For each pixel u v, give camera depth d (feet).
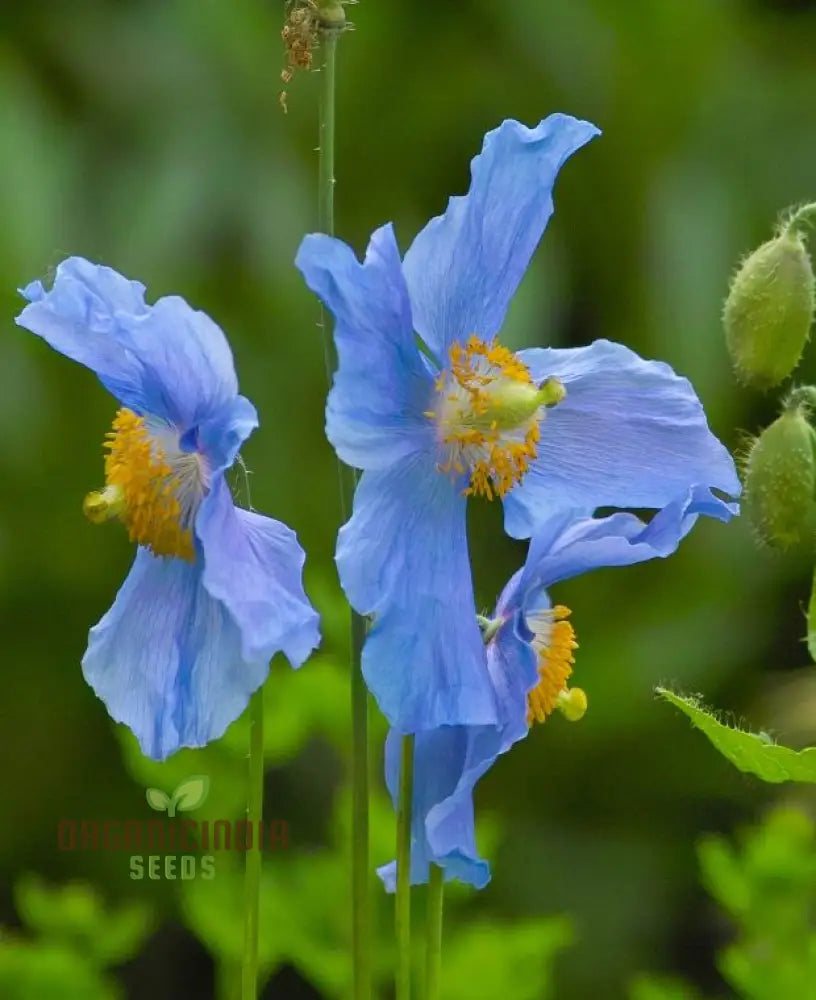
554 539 2.46
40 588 3.91
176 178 3.97
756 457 2.61
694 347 3.96
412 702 2.40
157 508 2.43
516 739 2.43
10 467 3.86
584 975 3.70
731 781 3.84
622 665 3.86
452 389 2.46
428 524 2.44
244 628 2.35
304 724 2.90
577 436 2.51
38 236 3.82
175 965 3.75
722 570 3.93
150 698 2.42
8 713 3.88
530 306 3.90
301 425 3.90
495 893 3.76
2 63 4.02
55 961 2.92
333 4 2.40
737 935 3.69
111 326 2.38
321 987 2.90
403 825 2.45
